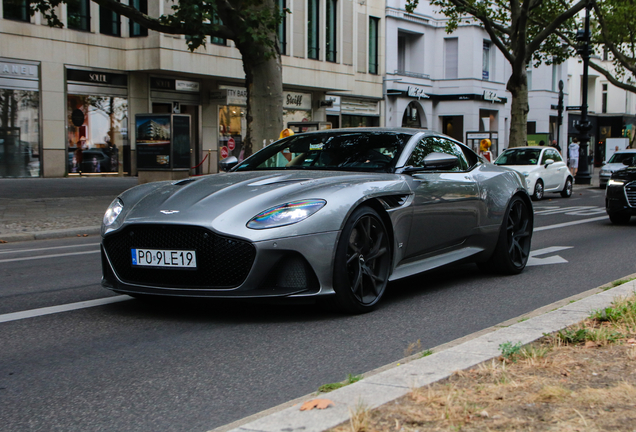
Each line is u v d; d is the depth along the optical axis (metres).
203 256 4.23
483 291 5.73
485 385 2.83
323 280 4.38
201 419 2.83
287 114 30.64
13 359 3.72
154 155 19.16
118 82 24.52
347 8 32.97
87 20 23.61
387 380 2.88
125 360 3.68
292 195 4.47
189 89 26.70
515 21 24.08
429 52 39.50
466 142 29.86
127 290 4.52
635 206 11.38
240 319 4.61
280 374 3.43
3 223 11.13
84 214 12.62
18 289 5.88
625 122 57.12
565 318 4.02
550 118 49.84
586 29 26.69
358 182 4.78
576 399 2.63
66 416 2.87
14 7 21.67
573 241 9.41
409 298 5.40
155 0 23.75
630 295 4.61
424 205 5.29
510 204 6.48
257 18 14.13
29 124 22.20
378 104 36.47
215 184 4.81
